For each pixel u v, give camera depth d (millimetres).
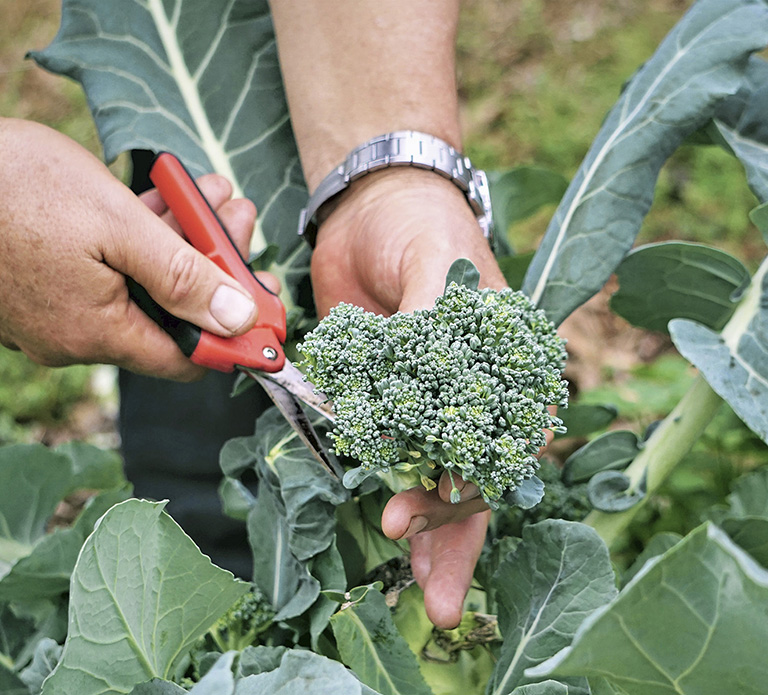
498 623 1325
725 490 2195
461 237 1362
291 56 1641
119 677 1038
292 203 1827
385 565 1453
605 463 1567
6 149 1436
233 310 1374
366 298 1548
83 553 959
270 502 1500
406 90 1563
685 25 1598
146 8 1845
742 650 795
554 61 4785
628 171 1514
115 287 1499
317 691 908
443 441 948
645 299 1725
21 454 1738
